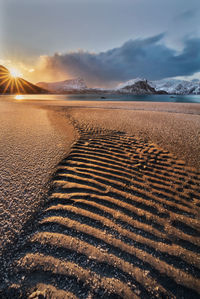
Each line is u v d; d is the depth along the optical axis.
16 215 2.59
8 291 1.67
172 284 1.76
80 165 4.32
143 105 24.59
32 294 1.64
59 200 2.94
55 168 4.13
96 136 7.15
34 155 4.95
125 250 2.08
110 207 2.80
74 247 2.08
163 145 6.07
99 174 3.88
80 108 19.36
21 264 1.89
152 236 2.29
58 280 1.75
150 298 1.64
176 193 3.26
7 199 2.95
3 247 2.09
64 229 2.33
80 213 2.63
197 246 2.18
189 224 2.52
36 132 7.80
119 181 3.61
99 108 19.70
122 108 20.08
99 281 1.75
